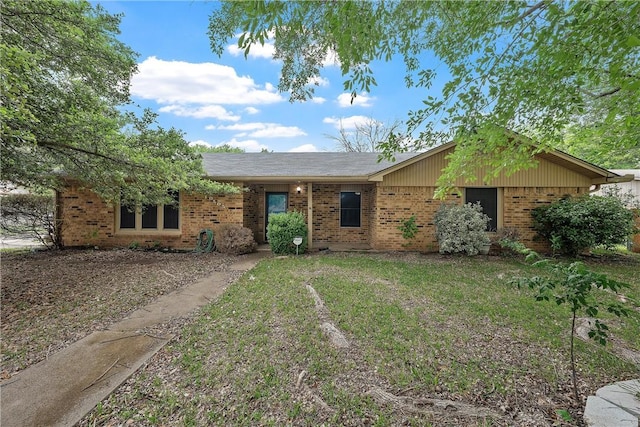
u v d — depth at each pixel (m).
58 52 4.83
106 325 3.63
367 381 2.51
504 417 2.08
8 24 4.18
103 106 5.36
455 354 2.93
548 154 8.17
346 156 11.74
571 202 7.97
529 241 8.73
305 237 9.02
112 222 9.24
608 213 7.41
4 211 8.39
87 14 5.39
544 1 2.69
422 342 3.17
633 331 3.44
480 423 2.02
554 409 2.15
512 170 5.04
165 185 6.64
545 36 2.77
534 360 2.81
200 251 8.92
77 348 3.06
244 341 3.17
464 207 8.02
